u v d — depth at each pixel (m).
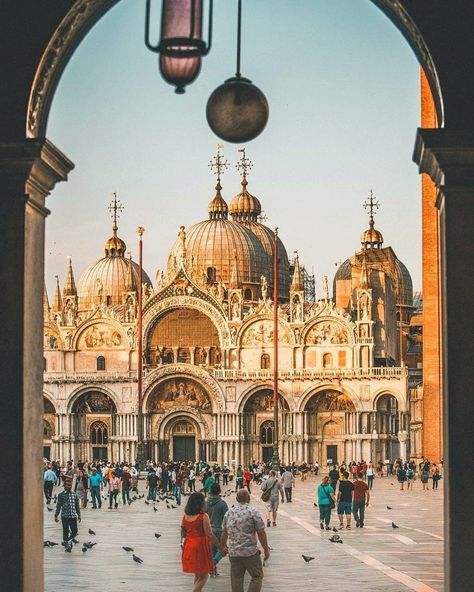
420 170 24.56
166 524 72.62
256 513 31.30
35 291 23.75
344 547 53.69
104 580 39.12
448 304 22.52
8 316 22.83
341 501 66.88
